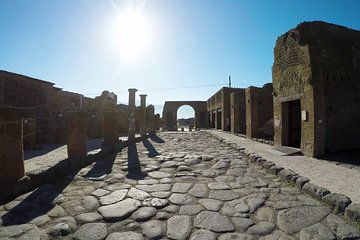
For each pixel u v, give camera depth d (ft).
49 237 9.59
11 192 14.08
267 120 52.85
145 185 16.58
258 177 18.66
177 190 15.47
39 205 12.92
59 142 41.50
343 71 29.09
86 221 10.98
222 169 21.47
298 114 38.29
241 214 11.66
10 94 37.06
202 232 9.92
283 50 32.89
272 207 12.48
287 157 26.66
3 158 14.48
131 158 27.12
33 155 26.55
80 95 55.01
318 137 26.68
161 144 42.57
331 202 12.21
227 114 80.23
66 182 17.28
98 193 14.87
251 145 38.55
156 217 11.35
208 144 42.57
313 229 10.08
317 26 27.89
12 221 11.00
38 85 42.39
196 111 134.10
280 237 9.49
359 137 29.81
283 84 33.19
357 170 19.70
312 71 26.96
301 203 12.99
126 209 12.30
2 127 14.47
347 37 29.86
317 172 19.04
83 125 23.22
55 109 46.19
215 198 13.93
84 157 22.97
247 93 52.42
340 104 28.73
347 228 10.09
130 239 9.39
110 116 32.73
